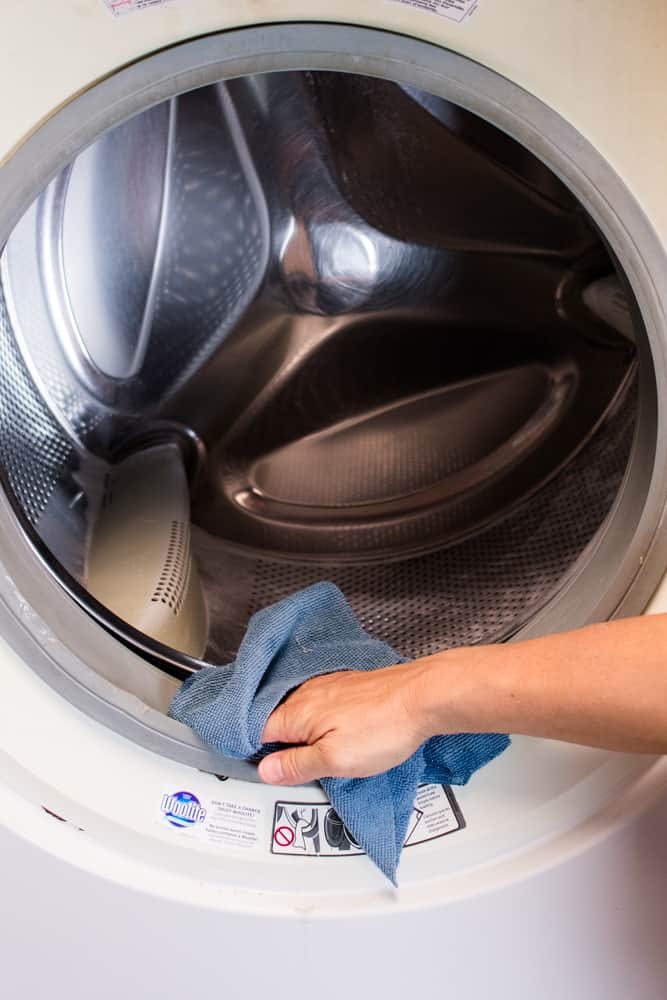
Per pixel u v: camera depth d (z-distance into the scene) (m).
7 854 0.61
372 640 0.68
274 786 0.63
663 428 0.54
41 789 0.59
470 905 0.62
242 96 0.78
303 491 0.96
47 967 0.68
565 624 0.62
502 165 0.81
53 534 0.73
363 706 0.57
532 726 0.54
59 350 0.82
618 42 0.44
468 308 0.93
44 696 0.58
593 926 0.65
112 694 0.59
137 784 0.61
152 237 0.84
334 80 0.77
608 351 0.89
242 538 0.94
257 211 0.87
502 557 0.85
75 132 0.47
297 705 0.60
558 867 0.61
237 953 0.65
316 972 0.66
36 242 0.76
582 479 0.85
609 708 0.50
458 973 0.66
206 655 0.80
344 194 0.88
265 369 0.94
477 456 0.94
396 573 0.89
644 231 0.50
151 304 0.87
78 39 0.44
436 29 0.45
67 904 0.63
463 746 0.61
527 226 0.86
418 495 0.94
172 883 0.61
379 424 0.97
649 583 0.58
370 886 0.62
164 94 0.47
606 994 0.69
